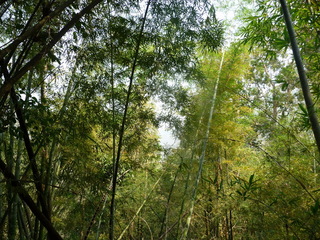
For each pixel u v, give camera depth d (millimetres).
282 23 3412
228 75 4430
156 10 3277
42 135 2463
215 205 3436
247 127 4699
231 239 3627
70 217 3633
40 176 2639
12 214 3049
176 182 4227
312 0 2658
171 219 3943
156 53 3479
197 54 4762
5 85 1804
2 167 2090
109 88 3605
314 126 2076
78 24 2775
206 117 4199
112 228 3039
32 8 3041
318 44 2754
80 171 3195
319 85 2588
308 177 3014
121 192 4719
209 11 3195
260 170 3512
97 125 3750
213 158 4219
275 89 6582
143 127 3691
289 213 2660
